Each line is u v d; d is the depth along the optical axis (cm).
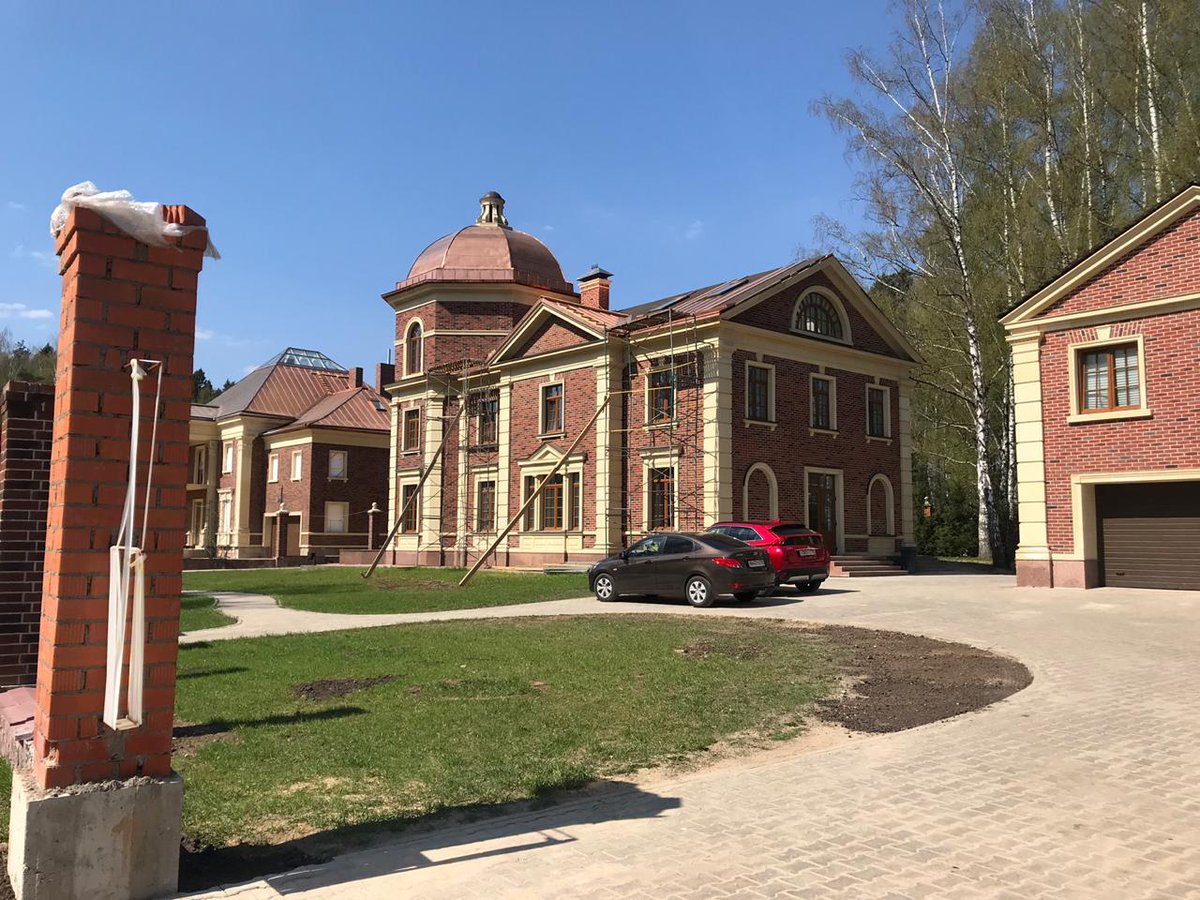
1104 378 1938
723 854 494
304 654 1228
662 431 2725
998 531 3092
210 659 1198
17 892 409
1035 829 527
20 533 814
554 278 3762
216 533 5091
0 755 664
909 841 510
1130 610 1574
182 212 466
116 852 420
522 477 3170
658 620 1564
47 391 835
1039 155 3055
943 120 3128
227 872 476
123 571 425
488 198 3925
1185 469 1791
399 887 450
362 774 659
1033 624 1456
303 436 4659
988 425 3173
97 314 444
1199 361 1788
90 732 427
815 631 1409
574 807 590
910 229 3281
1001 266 3145
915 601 1831
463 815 573
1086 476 1927
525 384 3203
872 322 3109
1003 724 795
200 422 5131
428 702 905
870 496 3033
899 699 929
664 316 2775
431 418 3600
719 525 2127
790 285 2834
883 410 3134
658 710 873
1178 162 2656
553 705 891
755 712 870
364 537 4706
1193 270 1800
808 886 447
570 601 1988
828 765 677
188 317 469
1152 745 714
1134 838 510
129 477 440
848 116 3247
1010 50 3000
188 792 612
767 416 2736
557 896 438
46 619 443
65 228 454
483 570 3005
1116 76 2959
